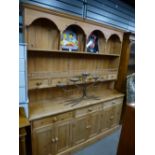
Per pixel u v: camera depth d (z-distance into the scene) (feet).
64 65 7.02
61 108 5.88
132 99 8.43
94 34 7.64
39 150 5.37
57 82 6.34
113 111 8.38
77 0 6.63
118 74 9.32
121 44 8.60
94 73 7.96
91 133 7.30
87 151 6.83
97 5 7.55
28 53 5.70
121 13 9.11
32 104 6.17
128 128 3.35
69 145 6.38
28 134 5.05
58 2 6.04
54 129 5.59
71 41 6.70
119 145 3.67
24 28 4.76
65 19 5.57
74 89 7.70
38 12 4.83
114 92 9.01
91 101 6.99
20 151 4.56
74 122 6.25
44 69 6.36
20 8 4.82
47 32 5.97
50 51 5.84
